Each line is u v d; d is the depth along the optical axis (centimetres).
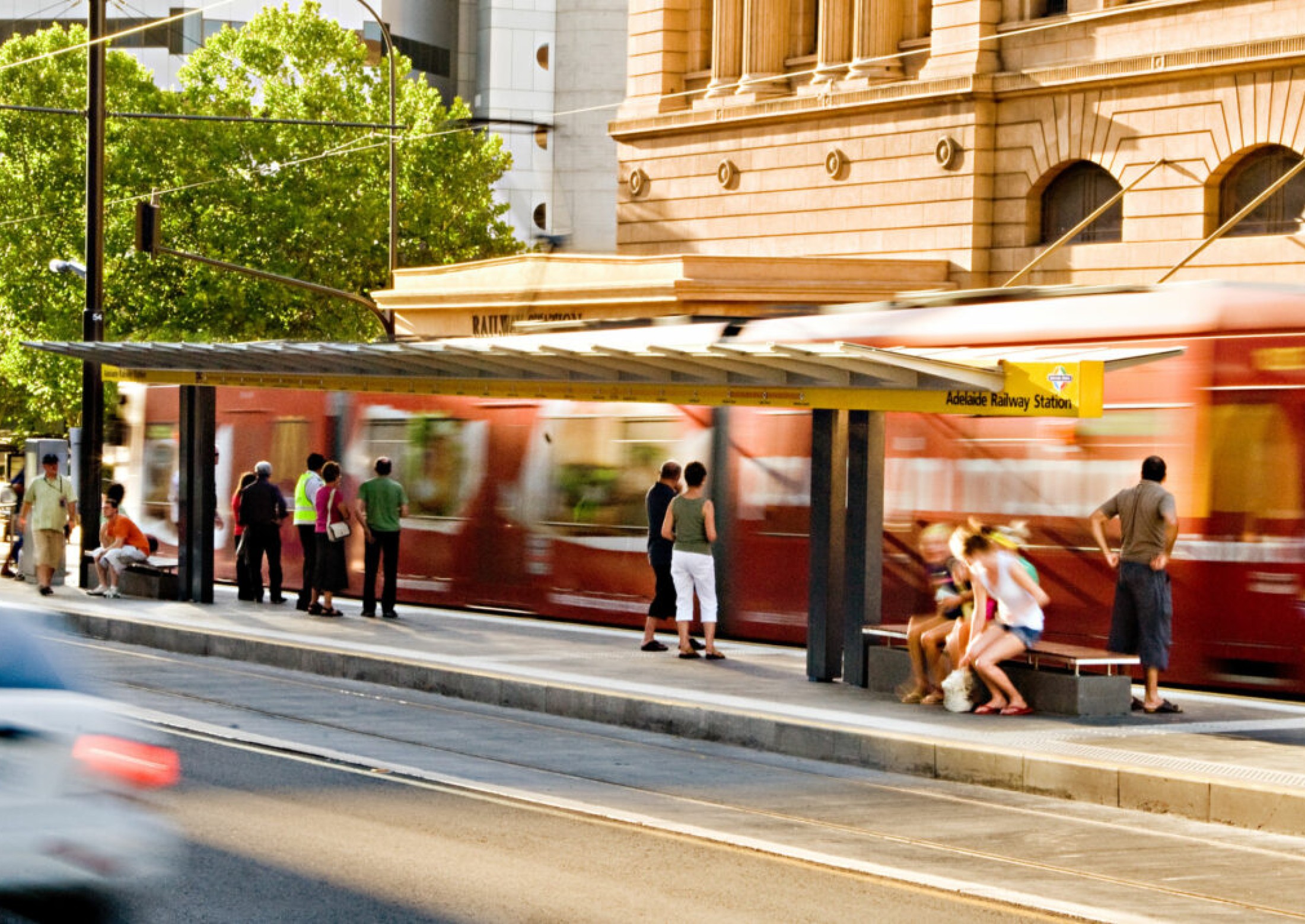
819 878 876
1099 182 3034
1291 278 2697
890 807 1089
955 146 3159
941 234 3192
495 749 1291
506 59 9056
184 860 873
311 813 1009
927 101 3198
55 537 2444
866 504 1482
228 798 1048
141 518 3019
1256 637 1502
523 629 1977
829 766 1246
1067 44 3028
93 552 2522
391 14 8862
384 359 1866
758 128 3544
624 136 3822
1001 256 3128
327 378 2028
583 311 3541
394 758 1230
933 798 1123
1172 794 1068
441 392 1897
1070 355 1459
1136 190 2920
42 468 2875
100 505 2580
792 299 3241
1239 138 2767
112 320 4603
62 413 5078
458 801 1066
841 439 1523
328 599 2094
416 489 2406
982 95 3117
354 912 777
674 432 2042
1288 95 2695
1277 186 2439
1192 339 1559
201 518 2233
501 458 2277
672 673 1584
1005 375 1319
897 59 3331
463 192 5238
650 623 1767
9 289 4716
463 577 2317
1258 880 896
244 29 4947
